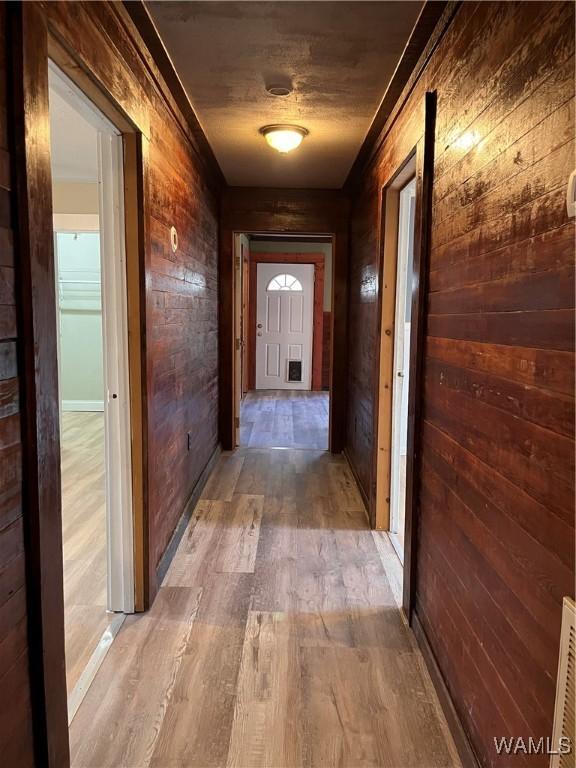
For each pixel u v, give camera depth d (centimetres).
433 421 187
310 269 796
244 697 173
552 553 101
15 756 116
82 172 430
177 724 162
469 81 150
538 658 106
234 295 457
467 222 151
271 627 211
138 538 216
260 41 194
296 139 292
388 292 290
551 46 102
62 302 627
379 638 205
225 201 439
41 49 115
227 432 471
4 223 107
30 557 120
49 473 124
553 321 101
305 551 277
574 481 93
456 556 160
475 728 142
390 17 176
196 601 228
